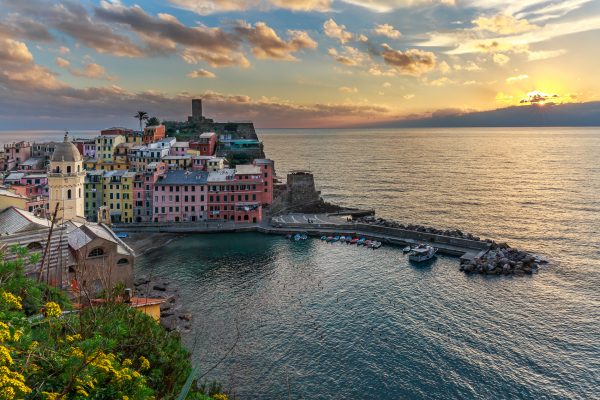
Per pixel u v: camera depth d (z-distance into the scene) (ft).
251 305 310.86
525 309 302.66
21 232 217.36
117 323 108.88
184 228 520.01
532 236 499.51
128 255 301.63
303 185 634.02
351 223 532.32
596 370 230.89
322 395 213.66
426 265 403.34
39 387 65.92
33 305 114.73
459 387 218.79
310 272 382.63
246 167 591.37
